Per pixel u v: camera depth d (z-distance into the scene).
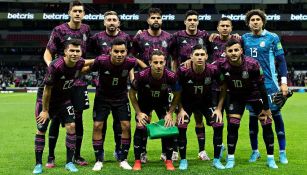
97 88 7.00
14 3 50.16
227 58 6.70
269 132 6.82
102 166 6.91
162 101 7.02
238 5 50.88
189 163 7.22
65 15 48.91
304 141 9.58
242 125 12.73
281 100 6.98
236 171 6.50
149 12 7.64
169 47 7.80
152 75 6.68
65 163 7.26
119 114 6.91
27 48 52.28
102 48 7.42
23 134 11.01
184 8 51.19
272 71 7.21
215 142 6.85
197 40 7.91
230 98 6.95
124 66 6.72
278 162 7.22
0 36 50.97
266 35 7.24
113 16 7.38
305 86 42.91
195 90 6.85
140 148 6.79
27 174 6.40
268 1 47.88
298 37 50.75
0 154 8.13
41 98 6.85
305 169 6.64
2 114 16.67
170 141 6.74
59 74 6.38
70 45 6.30
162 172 6.46
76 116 7.20
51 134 6.97
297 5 50.38
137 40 7.72
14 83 45.03
